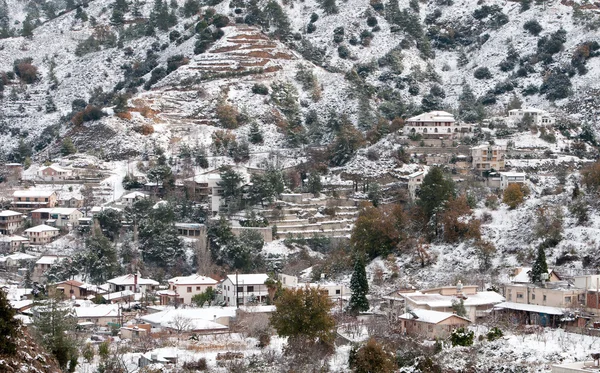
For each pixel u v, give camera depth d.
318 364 192.75
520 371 181.25
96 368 188.75
